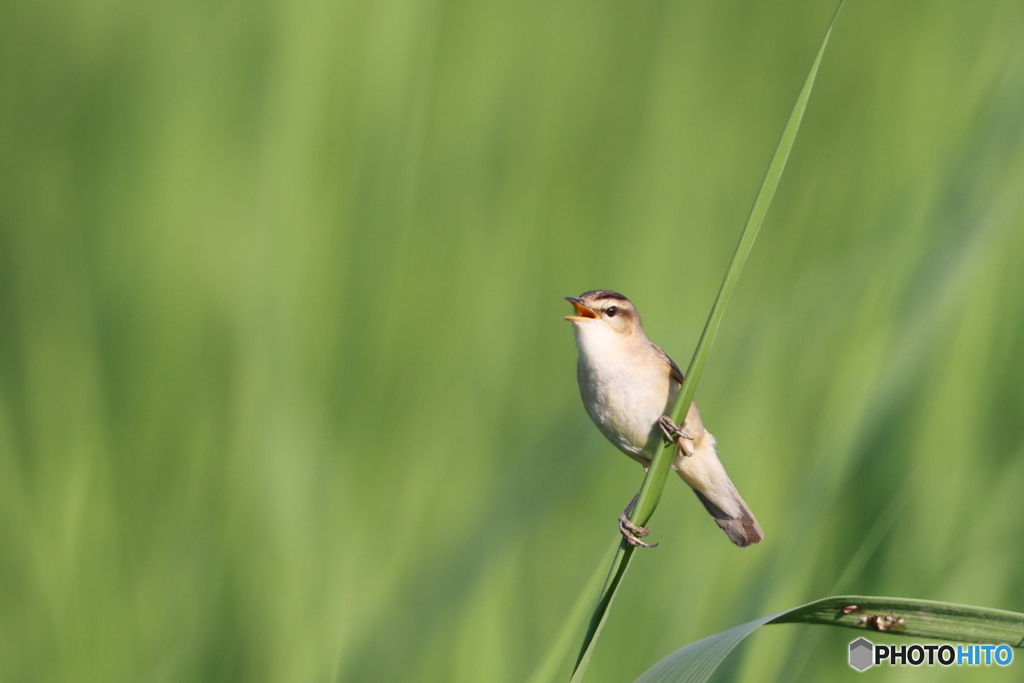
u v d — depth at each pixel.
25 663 8.24
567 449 8.66
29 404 9.70
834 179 13.23
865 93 14.25
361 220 11.46
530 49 14.05
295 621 8.51
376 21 12.06
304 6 11.97
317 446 9.92
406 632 7.53
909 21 14.10
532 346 12.00
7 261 11.01
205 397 10.12
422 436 10.56
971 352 9.56
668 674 4.84
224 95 12.24
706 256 13.41
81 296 10.70
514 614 8.63
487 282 12.26
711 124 14.42
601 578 5.70
